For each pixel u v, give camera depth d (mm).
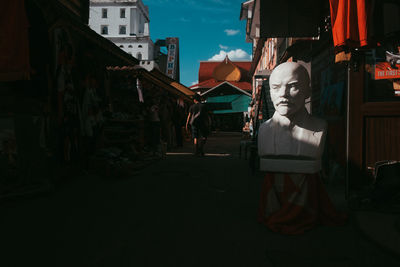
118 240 2420
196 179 5234
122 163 5535
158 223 2861
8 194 3568
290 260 2049
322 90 5262
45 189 3947
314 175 2748
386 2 2977
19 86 3775
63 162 4746
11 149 3682
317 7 4965
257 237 2498
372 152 3834
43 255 2121
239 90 33219
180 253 2170
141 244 2338
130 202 3650
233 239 2453
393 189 3164
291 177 2736
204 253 2170
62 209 3312
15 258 2068
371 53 3818
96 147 5965
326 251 2203
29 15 3703
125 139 6957
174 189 4414
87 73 5438
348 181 3717
